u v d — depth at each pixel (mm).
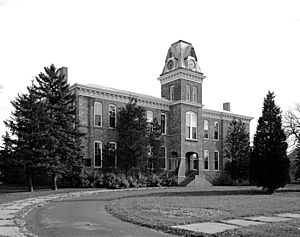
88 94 42812
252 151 36344
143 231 12820
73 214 17562
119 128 42531
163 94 52656
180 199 24797
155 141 43969
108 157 42062
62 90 36250
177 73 50375
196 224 13875
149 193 31031
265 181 34688
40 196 28328
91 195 29516
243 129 55094
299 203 22516
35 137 32406
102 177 38188
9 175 42312
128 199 24734
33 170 33344
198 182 47438
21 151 32094
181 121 49219
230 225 13727
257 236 11211
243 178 53656
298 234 11508
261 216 16484
